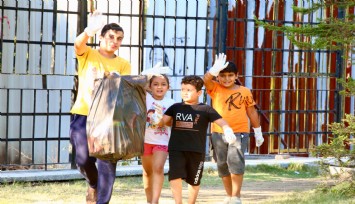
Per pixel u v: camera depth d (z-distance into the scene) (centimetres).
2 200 2364
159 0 3089
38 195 2473
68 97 3028
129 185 2734
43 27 2973
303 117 3397
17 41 2756
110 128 1847
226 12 3066
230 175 2300
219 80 2270
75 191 2580
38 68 2962
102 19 1955
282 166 3184
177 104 2089
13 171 2794
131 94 1886
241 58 3259
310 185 2817
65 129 3055
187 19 3016
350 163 2631
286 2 3294
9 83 2939
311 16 3281
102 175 1912
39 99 2984
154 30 3005
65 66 2825
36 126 3016
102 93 1878
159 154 2084
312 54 3350
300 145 3375
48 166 3048
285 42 3312
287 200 2348
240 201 2244
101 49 2034
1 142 2991
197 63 3155
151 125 2088
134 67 3044
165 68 2011
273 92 3294
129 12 3058
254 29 3234
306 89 3347
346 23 2327
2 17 2752
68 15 2908
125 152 1852
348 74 3397
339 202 2259
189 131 2059
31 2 2972
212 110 2077
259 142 2306
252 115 2295
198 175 2081
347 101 3441
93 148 1864
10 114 2736
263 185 2816
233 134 2048
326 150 2475
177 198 2058
